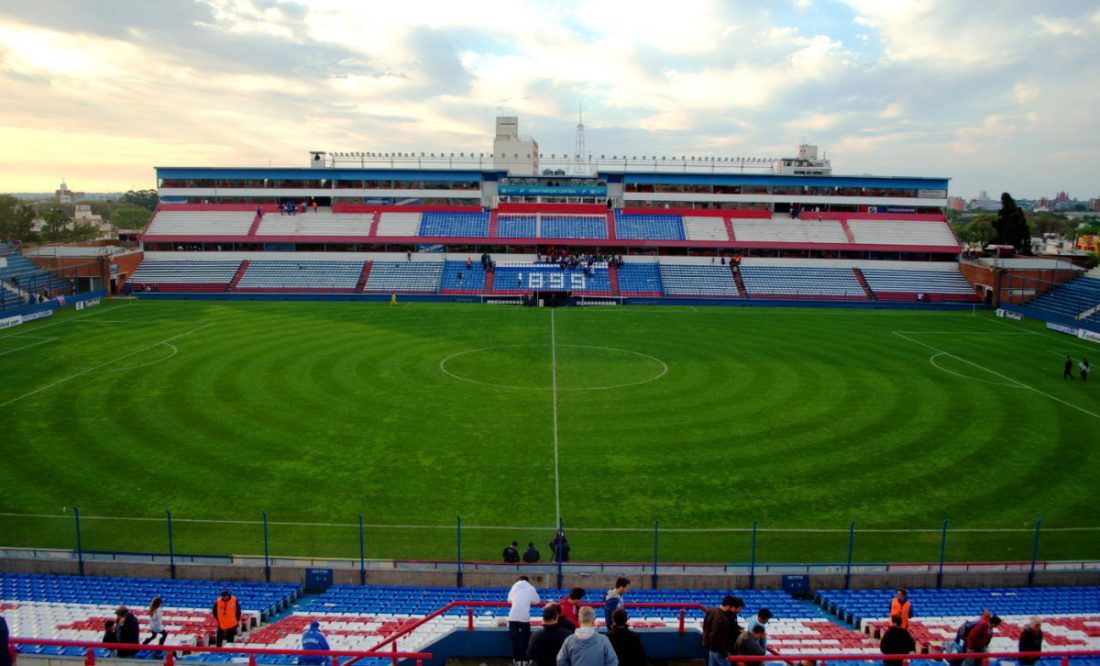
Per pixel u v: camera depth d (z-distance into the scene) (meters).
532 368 59.91
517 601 16.31
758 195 112.00
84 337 70.00
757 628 16.02
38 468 38.47
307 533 32.41
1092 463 40.69
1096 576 29.58
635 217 111.19
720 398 51.75
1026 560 30.80
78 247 102.31
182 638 23.27
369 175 111.31
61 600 26.69
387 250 107.19
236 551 30.83
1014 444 43.38
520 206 112.12
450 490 36.72
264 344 67.44
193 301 94.56
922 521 34.03
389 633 23.30
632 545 31.72
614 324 81.44
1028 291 94.88
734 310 93.06
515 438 43.62
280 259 105.88
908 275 104.06
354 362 60.94
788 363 62.69
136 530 32.41
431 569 29.11
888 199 111.50
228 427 44.84
